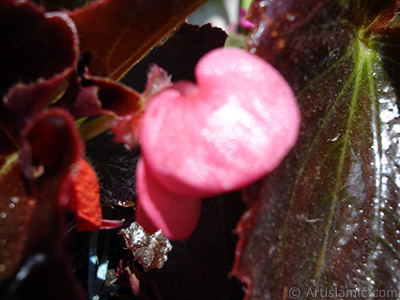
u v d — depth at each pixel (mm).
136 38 50
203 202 65
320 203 55
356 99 60
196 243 68
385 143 60
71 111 47
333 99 56
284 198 49
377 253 58
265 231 47
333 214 57
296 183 51
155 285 68
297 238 52
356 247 57
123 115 47
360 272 57
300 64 50
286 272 51
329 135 56
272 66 47
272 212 47
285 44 47
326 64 53
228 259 66
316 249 55
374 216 59
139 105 46
